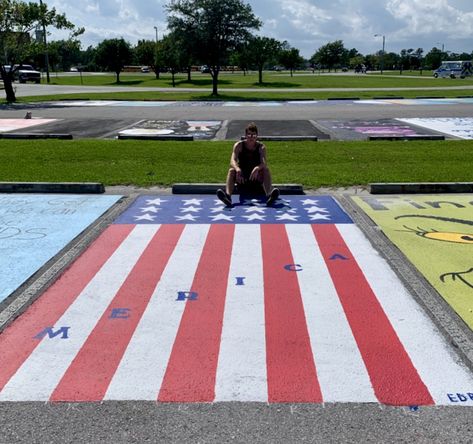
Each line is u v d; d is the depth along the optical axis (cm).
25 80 5438
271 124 1772
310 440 267
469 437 268
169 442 267
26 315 405
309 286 454
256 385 312
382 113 2119
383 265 500
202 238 582
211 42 3303
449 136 1468
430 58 10238
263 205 721
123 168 988
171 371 328
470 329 376
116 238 585
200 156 1117
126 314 405
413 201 738
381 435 270
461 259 512
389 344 357
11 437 271
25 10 2602
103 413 289
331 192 802
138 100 2944
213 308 413
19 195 788
